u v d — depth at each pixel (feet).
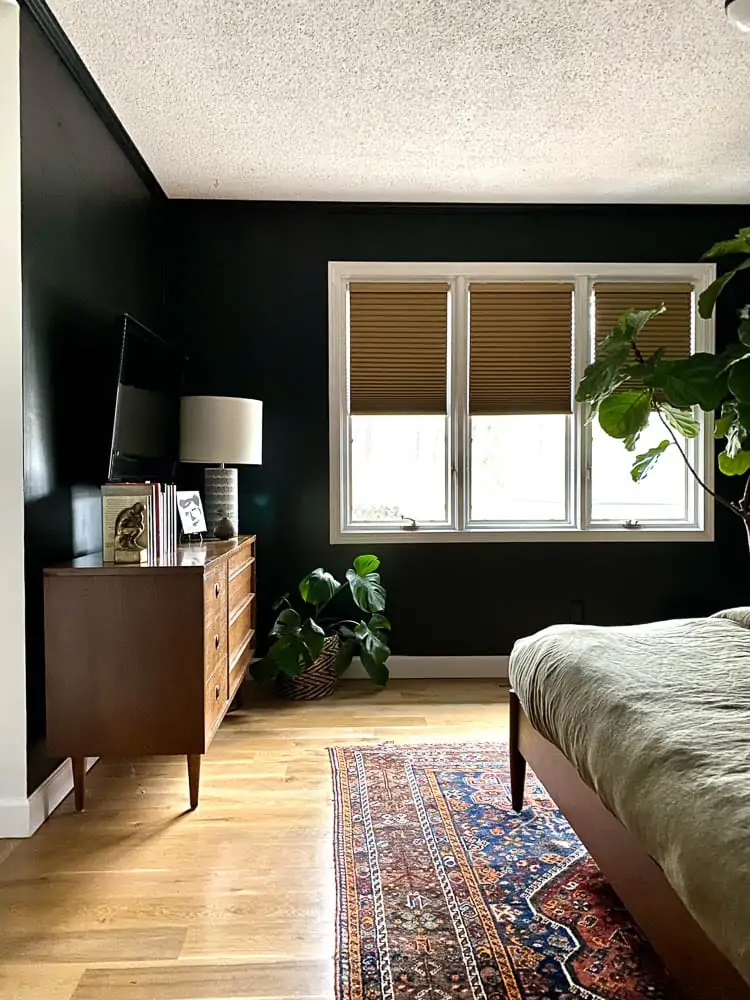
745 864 3.20
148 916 5.89
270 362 12.92
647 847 4.02
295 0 7.14
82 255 8.86
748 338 6.63
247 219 12.82
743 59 8.23
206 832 7.30
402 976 5.09
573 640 6.64
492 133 10.09
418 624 13.12
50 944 5.54
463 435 13.19
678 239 13.15
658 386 6.93
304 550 13.03
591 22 7.52
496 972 5.14
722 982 3.43
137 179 11.06
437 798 7.99
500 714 10.97
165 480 10.63
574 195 12.51
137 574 7.49
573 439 13.32
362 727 10.38
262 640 13.02
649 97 9.09
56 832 7.32
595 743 4.90
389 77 8.58
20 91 7.18
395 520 13.42
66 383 8.39
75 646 7.49
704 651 6.19
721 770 3.87
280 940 5.59
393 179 11.75
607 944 5.45
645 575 13.25
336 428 12.98
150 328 11.84
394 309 13.10
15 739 7.28
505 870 6.51
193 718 7.57
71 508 8.55
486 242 13.01
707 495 13.24
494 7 7.26
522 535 13.10
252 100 9.14
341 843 7.01
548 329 13.20
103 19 7.47
